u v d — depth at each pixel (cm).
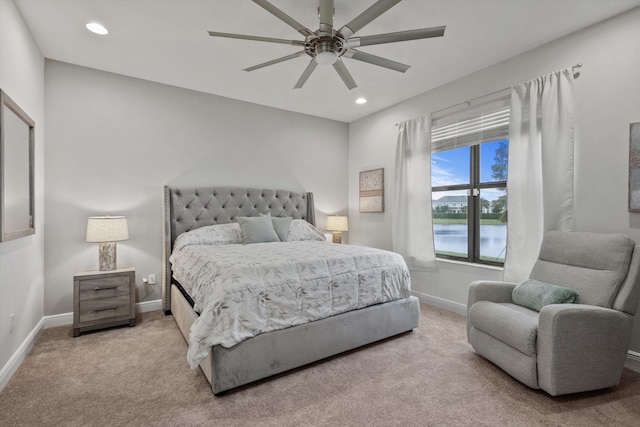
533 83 270
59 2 215
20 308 226
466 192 347
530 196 272
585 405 177
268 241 353
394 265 275
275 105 428
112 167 327
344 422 163
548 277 231
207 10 224
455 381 203
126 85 334
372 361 230
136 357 234
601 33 236
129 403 178
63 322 300
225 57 293
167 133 358
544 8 221
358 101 410
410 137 388
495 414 170
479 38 260
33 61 259
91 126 316
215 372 181
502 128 300
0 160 187
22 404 176
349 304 241
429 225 362
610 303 191
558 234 241
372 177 453
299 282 219
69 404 176
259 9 223
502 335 204
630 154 221
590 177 242
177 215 356
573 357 178
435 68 314
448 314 334
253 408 174
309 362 217
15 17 216
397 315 268
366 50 279
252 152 420
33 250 259
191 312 237
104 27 245
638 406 177
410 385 198
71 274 305
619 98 228
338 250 287
